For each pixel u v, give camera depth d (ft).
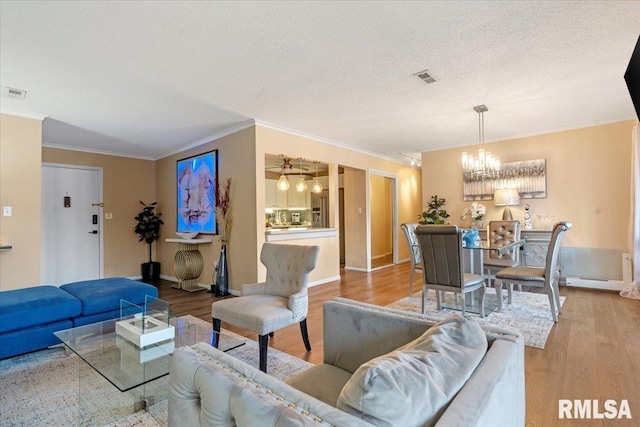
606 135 15.42
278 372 7.64
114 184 19.97
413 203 27.55
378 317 4.81
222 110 13.05
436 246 10.82
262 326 7.38
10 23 7.11
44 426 5.83
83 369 7.94
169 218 20.43
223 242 15.84
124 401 6.57
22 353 8.13
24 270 12.59
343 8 6.86
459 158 19.86
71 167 18.45
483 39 8.13
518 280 11.42
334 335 5.24
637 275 13.85
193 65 9.23
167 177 20.63
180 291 16.51
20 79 9.91
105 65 9.12
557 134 16.60
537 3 6.81
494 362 2.94
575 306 12.53
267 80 10.31
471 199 19.20
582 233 15.94
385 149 21.11
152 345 6.93
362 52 8.68
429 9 6.93
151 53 8.53
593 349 8.57
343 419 2.11
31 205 12.80
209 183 17.07
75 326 8.92
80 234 18.65
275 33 7.73
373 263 25.18
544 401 6.35
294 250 9.32
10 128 12.39
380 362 2.58
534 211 17.21
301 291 8.66
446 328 3.46
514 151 17.83
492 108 13.25
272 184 27.58
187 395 3.01
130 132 15.89
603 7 6.95
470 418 2.12
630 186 14.82
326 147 18.56
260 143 14.80
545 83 10.84
